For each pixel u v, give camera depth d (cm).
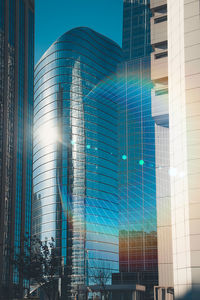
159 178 9212
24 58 16075
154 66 7694
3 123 13650
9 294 12475
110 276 17912
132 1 17088
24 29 16488
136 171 13512
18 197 14300
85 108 19762
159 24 7831
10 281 12669
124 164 13688
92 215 18388
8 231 13200
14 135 14375
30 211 15288
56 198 18638
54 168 19150
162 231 9012
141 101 13950
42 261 7550
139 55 15825
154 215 12962
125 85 14338
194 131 3812
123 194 13525
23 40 16238
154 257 12581
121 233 13175
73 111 19625
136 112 13925
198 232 3566
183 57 4047
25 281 13838
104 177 19512
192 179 3716
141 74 14188
